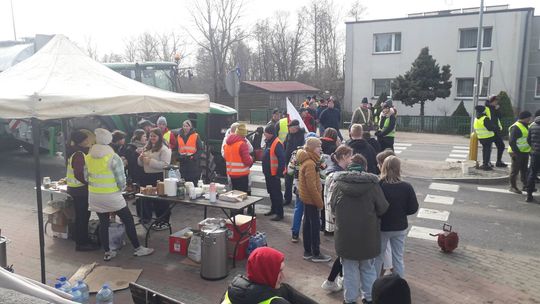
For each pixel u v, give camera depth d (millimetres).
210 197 6055
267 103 33375
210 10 40938
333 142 7359
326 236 7070
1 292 2330
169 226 7281
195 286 5336
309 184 5758
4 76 5730
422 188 10633
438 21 28188
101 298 4371
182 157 8703
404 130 26219
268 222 7852
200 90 43812
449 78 26688
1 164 13859
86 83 5617
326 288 5188
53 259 6199
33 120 4988
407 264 6051
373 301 2516
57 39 6215
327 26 54656
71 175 6324
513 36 26531
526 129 9805
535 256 6402
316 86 46750
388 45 30016
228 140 7762
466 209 8852
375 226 4492
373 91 30734
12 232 7332
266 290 2838
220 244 5469
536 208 8906
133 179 7848
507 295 5172
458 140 21344
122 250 6539
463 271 5848
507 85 27031
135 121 12188
